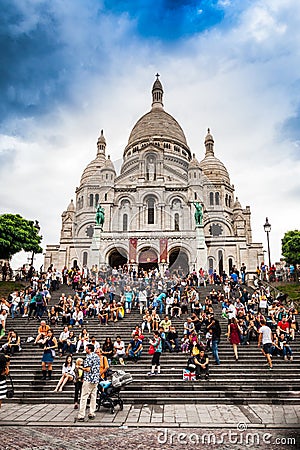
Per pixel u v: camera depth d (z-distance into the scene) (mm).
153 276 26469
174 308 24234
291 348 18828
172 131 79125
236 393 13875
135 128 81938
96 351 13016
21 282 39188
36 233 55750
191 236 45312
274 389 14391
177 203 56625
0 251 51281
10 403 13633
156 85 97312
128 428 10203
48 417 11477
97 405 12570
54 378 15633
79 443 8609
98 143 81438
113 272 25141
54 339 16000
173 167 60156
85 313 24625
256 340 19734
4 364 11562
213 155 81500
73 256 59812
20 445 8438
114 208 56156
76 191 72688
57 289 32875
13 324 23109
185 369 15383
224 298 27297
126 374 12492
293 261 55062
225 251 60094
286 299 31156
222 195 72500
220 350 18422
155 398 13617
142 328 21516
